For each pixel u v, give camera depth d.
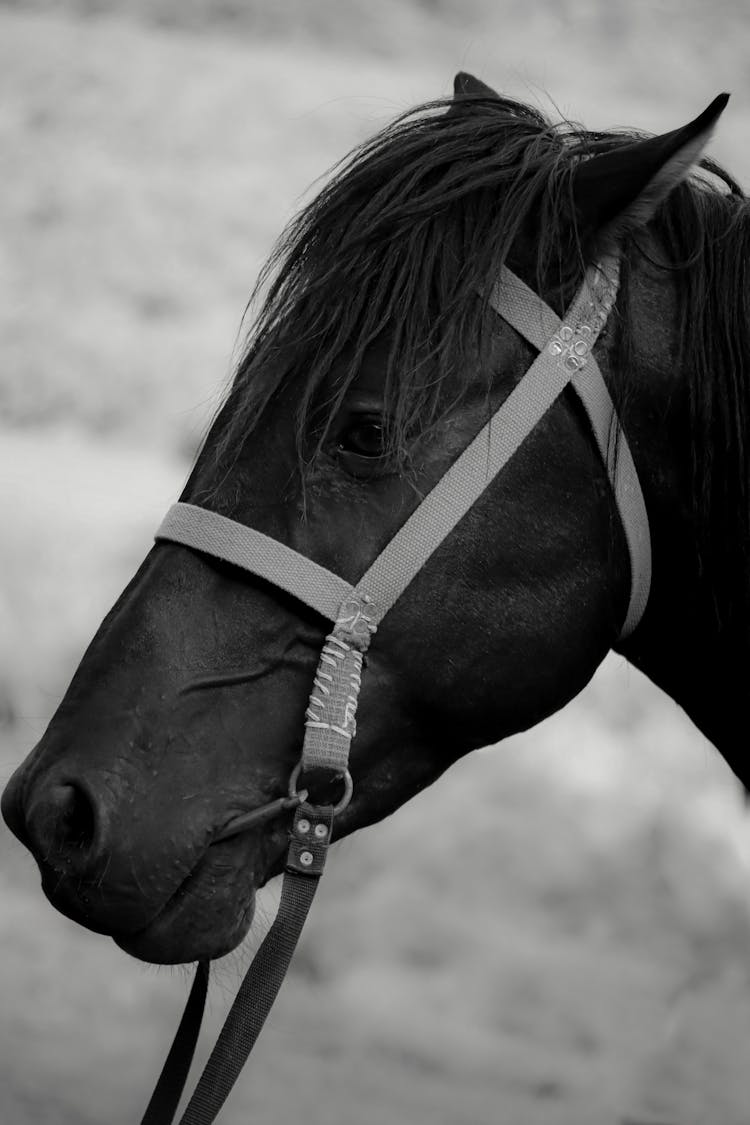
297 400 2.44
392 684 2.46
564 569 2.51
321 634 2.44
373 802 2.52
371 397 2.40
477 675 2.49
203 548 2.44
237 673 2.42
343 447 2.43
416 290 2.42
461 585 2.45
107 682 2.39
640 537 2.59
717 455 2.61
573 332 2.48
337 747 2.39
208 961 2.45
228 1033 2.32
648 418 2.58
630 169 2.47
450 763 2.63
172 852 2.32
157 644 2.41
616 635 2.68
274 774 2.43
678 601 2.73
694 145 2.43
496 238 2.45
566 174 2.55
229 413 2.56
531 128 2.65
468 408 2.43
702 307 2.58
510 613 2.48
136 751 2.35
